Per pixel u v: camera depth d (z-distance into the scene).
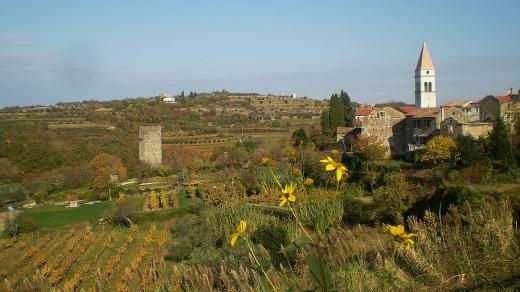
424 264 7.34
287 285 6.82
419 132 56.62
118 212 48.25
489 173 34.97
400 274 6.84
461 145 40.22
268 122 136.38
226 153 82.50
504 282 6.65
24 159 76.69
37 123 107.19
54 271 30.00
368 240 8.57
